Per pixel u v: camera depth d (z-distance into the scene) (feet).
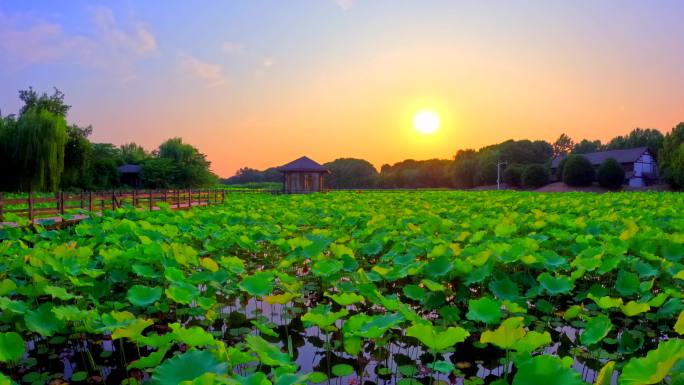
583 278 19.98
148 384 9.24
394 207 53.36
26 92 141.28
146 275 17.10
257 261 25.70
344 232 28.53
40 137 104.83
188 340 9.82
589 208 44.57
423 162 362.33
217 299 18.98
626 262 18.51
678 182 150.82
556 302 18.07
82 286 16.71
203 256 24.64
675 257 19.74
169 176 172.45
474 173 257.75
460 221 36.01
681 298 15.78
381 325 11.32
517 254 17.78
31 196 36.76
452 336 9.62
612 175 170.71
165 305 16.10
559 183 194.70
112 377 12.60
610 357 13.34
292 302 18.79
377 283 20.51
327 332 13.58
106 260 18.22
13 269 17.83
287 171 141.79
